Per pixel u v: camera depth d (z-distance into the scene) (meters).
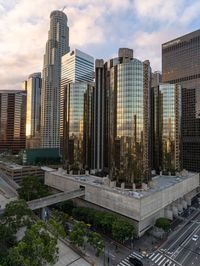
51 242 66.38
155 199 111.31
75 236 80.19
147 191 112.81
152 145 174.00
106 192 116.12
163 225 99.19
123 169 120.25
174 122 164.50
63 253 78.12
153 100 176.50
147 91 129.00
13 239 76.62
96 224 99.69
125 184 118.06
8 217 81.00
